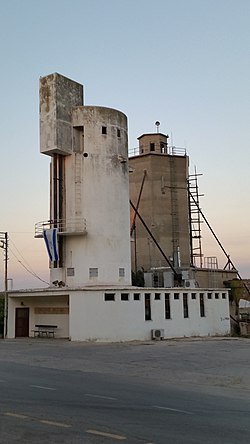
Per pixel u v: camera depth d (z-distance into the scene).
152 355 24.19
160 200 53.88
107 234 38.06
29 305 38.31
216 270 51.78
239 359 22.34
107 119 39.62
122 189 39.69
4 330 37.66
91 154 38.72
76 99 40.12
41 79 39.16
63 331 36.06
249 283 54.06
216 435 8.16
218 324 42.72
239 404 11.23
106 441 7.66
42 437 7.89
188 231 54.38
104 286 35.53
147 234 53.00
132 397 11.98
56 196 38.34
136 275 48.78
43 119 38.50
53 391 12.73
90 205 38.03
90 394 12.31
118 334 33.47
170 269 48.38
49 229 37.38
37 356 23.53
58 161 38.72
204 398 12.07
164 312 37.19
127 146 41.06
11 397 11.70
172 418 9.46
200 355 24.22
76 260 37.53
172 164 55.31
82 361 21.34
